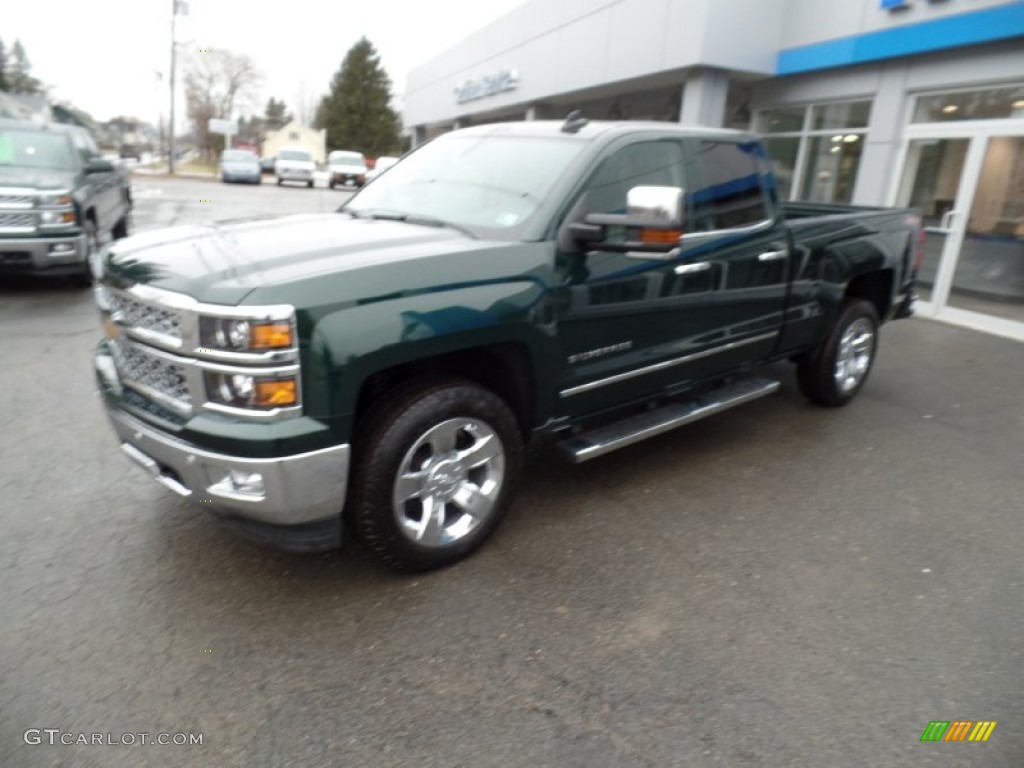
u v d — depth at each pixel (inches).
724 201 165.3
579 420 146.6
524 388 132.9
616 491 159.3
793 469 174.2
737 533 143.2
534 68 707.4
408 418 114.6
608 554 133.8
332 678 100.7
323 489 107.6
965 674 105.5
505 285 121.6
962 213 350.6
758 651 108.9
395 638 109.1
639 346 148.3
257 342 100.0
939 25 351.6
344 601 117.6
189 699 96.0
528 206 136.1
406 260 113.6
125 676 99.5
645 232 121.6
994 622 118.0
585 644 109.3
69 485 151.9
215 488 106.4
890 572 131.5
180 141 2790.4
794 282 183.5
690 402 169.3
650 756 89.1
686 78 498.9
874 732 94.0
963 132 351.6
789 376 252.2
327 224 145.3
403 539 118.6
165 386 112.3
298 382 102.7
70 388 208.5
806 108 465.7
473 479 130.0
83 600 115.1
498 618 114.5
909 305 234.8
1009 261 328.2
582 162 139.6
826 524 148.2
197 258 115.0
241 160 1358.3
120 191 453.7
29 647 104.2
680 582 126.0
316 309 102.7
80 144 389.1
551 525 143.5
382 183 175.9
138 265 116.3
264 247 120.7
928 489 166.4
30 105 2096.5
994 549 140.9
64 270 326.6
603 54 571.5
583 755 89.0
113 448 170.2
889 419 212.4
